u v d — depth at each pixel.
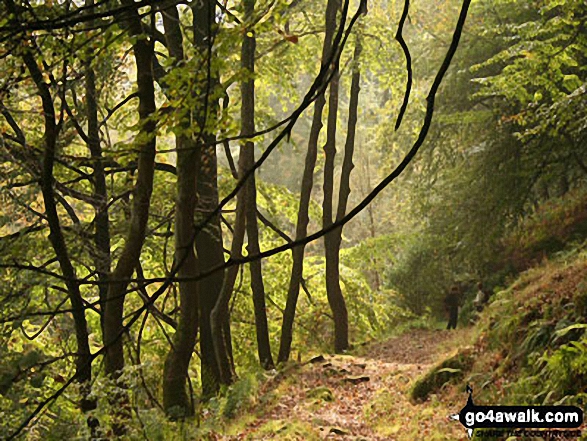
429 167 26.83
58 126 6.46
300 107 2.25
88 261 10.79
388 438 11.10
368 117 39.47
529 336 11.38
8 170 8.98
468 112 22.17
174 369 13.48
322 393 14.42
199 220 14.91
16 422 7.09
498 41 23.17
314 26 20.56
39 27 2.76
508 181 22.47
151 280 2.36
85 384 8.23
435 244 27.06
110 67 8.99
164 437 10.51
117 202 11.94
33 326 12.34
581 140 20.06
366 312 24.11
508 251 26.33
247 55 15.20
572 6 13.28
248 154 16.53
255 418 12.96
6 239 7.99
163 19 11.09
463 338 17.64
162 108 5.41
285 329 19.53
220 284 16.66
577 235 23.16
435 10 26.66
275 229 19.69
